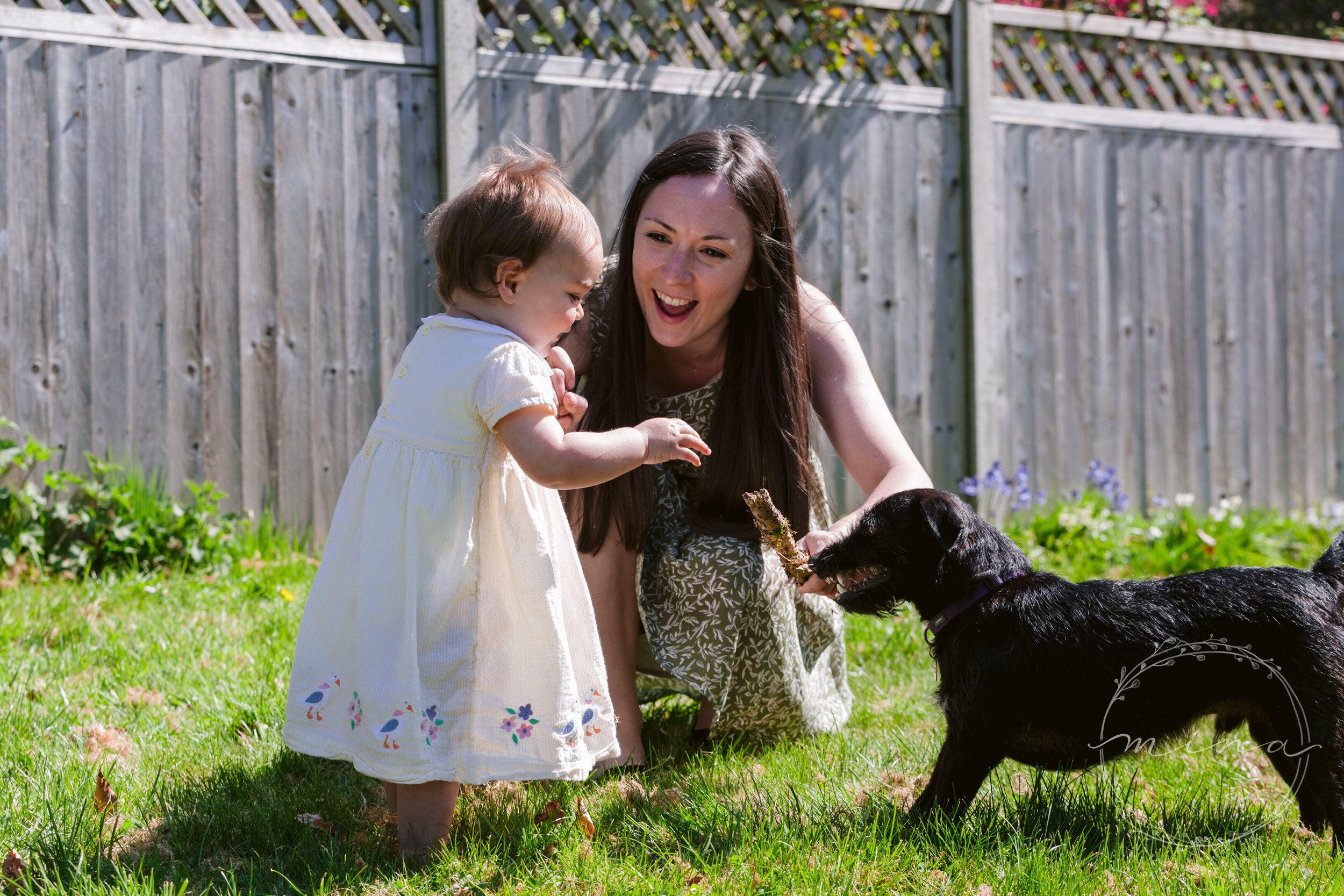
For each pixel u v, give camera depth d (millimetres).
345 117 5598
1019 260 6723
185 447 5379
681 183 2771
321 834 2428
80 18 5145
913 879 2191
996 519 6523
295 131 5512
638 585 3074
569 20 6094
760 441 2945
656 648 2994
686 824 2422
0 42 5027
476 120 5711
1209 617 2373
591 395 3031
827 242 6324
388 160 5684
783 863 2229
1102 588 2465
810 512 3135
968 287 6598
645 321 3012
